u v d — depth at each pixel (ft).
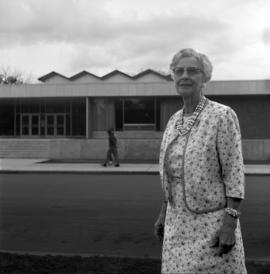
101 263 18.65
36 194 44.14
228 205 8.93
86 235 26.35
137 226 28.66
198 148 9.06
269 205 36.60
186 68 9.43
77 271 17.54
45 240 25.29
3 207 36.22
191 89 9.42
